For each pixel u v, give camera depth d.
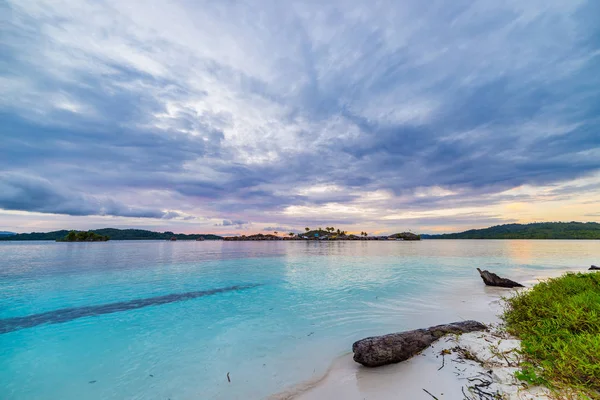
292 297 13.60
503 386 4.09
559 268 23.59
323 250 58.72
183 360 6.72
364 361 5.62
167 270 24.27
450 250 53.91
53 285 17.36
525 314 7.38
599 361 4.00
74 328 9.41
